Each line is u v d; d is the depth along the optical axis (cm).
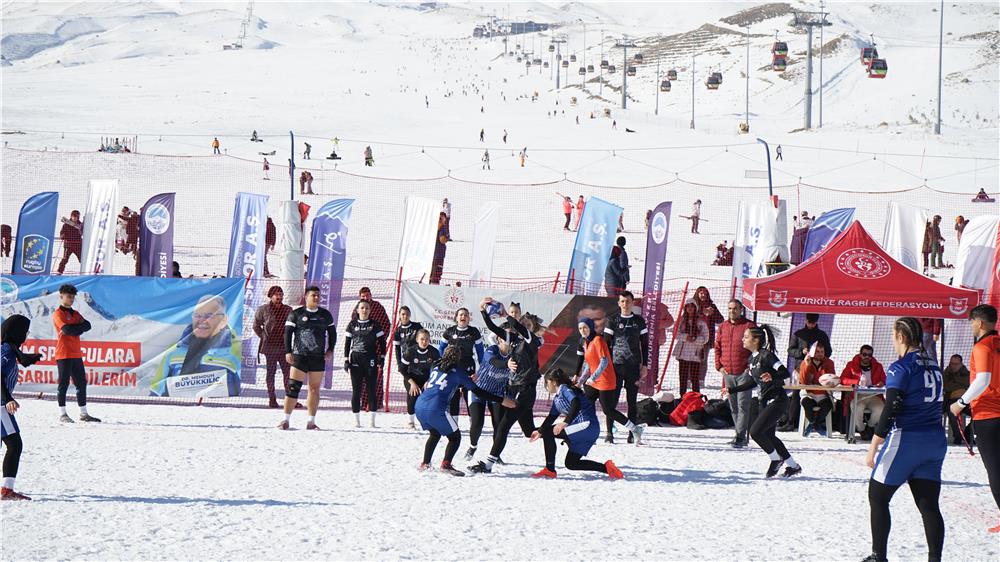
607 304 4188
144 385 4053
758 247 5203
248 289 4462
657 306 4381
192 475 2556
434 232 5138
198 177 13475
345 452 3000
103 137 18825
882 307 3659
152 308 4075
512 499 2389
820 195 13062
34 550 1783
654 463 3005
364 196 12494
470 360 3194
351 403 3894
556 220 11238
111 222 5184
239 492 2359
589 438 2708
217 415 3744
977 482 2764
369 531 2003
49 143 17212
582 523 2134
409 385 3494
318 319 3441
